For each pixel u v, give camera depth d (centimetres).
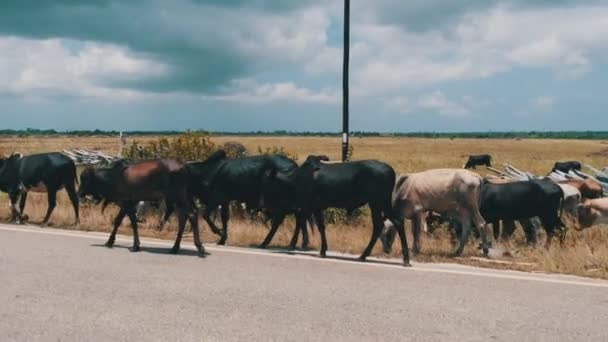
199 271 864
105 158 2225
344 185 1003
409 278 841
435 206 1083
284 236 1245
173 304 677
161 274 837
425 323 618
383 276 852
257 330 586
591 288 788
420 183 1084
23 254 971
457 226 1223
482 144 10262
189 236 1248
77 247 1055
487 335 582
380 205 995
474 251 1125
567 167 2172
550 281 830
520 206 1134
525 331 596
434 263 989
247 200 1155
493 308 679
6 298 695
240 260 962
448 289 772
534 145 9875
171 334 570
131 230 1305
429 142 11631
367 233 1291
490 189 1155
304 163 1048
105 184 1065
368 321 621
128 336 562
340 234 1272
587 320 636
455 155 5859
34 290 733
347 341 556
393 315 645
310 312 652
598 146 9306
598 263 964
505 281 827
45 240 1132
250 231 1277
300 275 847
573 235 1232
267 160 1145
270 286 772
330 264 942
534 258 1027
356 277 841
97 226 1351
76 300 689
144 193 1026
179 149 1734
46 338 555
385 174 995
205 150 1741
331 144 9031
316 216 1034
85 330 580
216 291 741
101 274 830
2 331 575
